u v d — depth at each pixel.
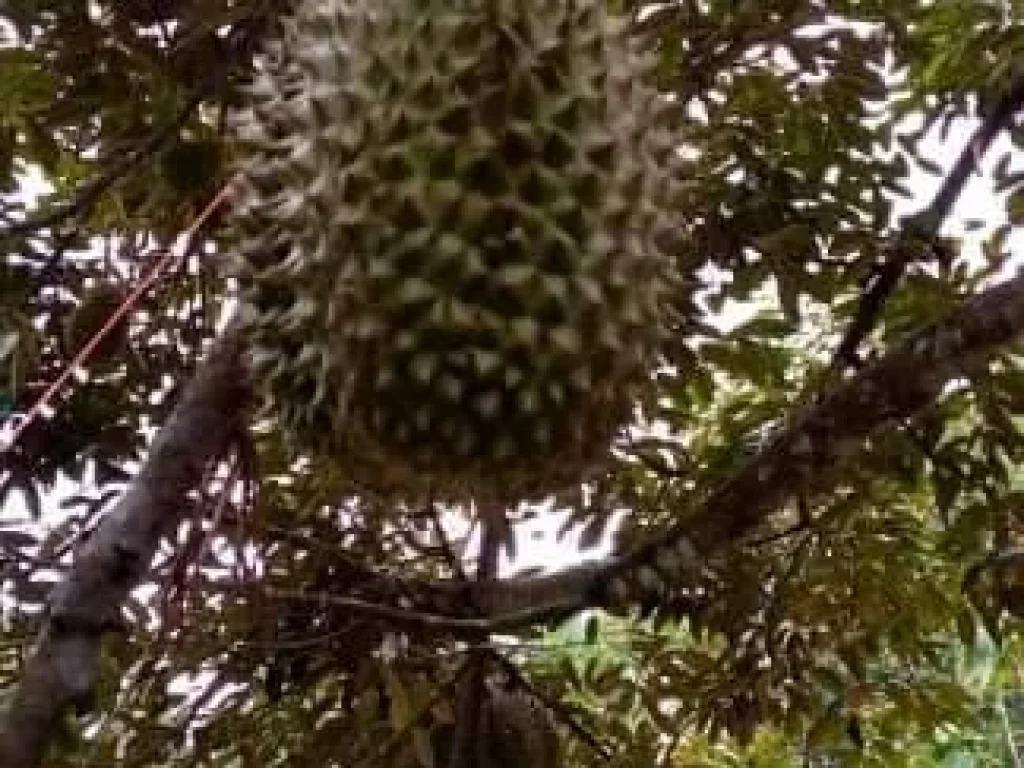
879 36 4.36
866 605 4.80
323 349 2.51
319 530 4.11
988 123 4.17
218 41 3.48
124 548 2.87
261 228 2.62
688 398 4.45
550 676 4.94
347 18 2.55
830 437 3.25
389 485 2.69
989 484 4.45
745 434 4.46
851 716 5.07
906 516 4.69
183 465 2.94
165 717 4.36
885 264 4.22
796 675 4.95
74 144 4.21
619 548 4.57
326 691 4.67
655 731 5.33
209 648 3.99
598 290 2.45
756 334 4.36
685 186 2.70
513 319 2.42
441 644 4.20
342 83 2.50
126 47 3.60
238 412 2.98
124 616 3.58
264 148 2.65
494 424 2.47
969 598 4.51
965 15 4.22
